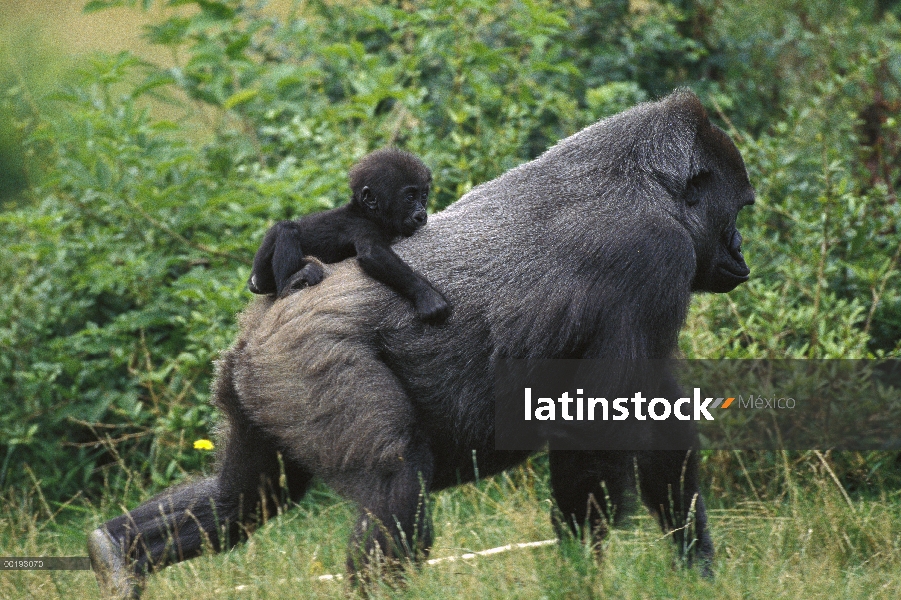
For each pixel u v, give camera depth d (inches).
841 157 1096.2
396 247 641.6
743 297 960.3
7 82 1317.7
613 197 641.0
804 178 1103.6
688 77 1278.3
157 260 992.9
